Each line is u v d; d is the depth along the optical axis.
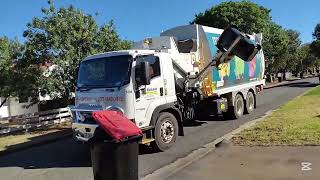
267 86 43.16
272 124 12.57
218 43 13.60
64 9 19.80
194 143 11.77
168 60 11.40
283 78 62.41
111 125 7.01
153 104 10.66
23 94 19.92
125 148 6.88
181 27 14.71
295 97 24.44
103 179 6.93
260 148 9.60
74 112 10.84
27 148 13.99
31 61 19.52
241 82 17.25
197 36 14.32
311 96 22.56
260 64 19.53
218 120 16.31
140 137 7.04
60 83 19.67
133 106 10.07
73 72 19.44
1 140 15.78
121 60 10.36
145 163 9.82
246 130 12.06
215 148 10.13
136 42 13.47
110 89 10.22
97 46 20.39
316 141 9.70
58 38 19.20
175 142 11.81
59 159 11.50
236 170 8.05
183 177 7.97
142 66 10.13
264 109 19.14
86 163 10.70
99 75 10.62
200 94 13.85
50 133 16.89
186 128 14.74
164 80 11.12
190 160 9.41
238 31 13.50
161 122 10.89
